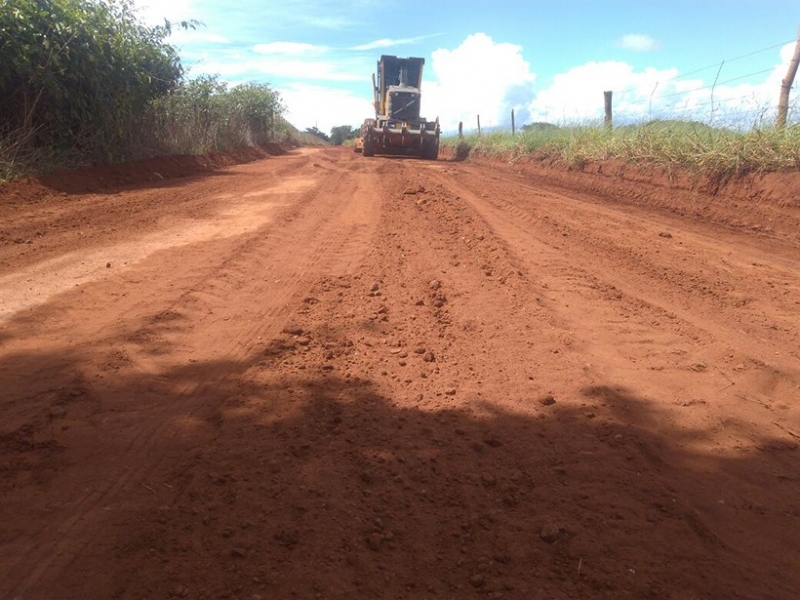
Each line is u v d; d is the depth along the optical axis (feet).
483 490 9.33
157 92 54.34
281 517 8.47
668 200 41.01
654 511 8.96
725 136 40.78
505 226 29.73
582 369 13.57
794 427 11.64
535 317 16.62
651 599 7.31
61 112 42.34
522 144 76.89
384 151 95.81
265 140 111.24
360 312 17.01
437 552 7.99
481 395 12.39
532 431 11.06
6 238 24.70
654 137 48.01
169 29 54.03
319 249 24.27
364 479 9.45
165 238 25.68
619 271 22.08
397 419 11.35
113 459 9.82
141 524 8.25
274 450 10.13
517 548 8.09
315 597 7.08
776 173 35.47
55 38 40.14
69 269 20.49
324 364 13.58
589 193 47.60
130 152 50.78
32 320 15.64
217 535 8.07
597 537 8.33
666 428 11.43
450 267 21.74
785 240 29.22
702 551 8.18
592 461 10.15
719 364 14.17
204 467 9.61
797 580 7.73
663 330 16.19
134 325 15.43
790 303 18.81
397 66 99.35
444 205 35.19
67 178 39.40
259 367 13.37
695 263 23.62
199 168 57.72
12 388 11.98
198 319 16.22
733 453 10.68
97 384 12.30
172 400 11.82
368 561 7.73
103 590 7.09
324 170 60.08
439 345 14.87
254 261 22.09
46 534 8.04
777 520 8.95
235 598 6.99
